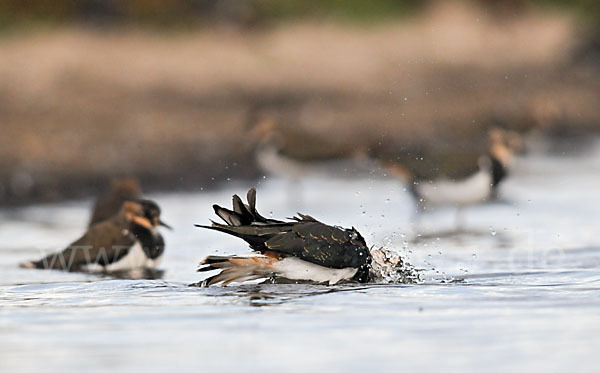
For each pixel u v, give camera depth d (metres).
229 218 9.54
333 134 24.12
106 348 7.08
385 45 33.31
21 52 27.98
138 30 32.00
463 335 7.44
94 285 9.92
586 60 34.84
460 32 35.28
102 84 26.16
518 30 36.50
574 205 16.78
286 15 36.53
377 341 7.26
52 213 16.75
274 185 20.17
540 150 25.58
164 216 15.81
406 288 9.47
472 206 16.91
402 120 26.64
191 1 33.72
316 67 30.36
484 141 24.69
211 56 29.69
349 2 37.34
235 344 7.18
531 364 6.66
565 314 8.20
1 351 7.00
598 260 11.58
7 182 18.64
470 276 10.38
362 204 17.38
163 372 6.45
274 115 24.67
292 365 6.61
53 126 22.48
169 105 25.42
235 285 9.73
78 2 33.09
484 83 31.31
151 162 20.84
